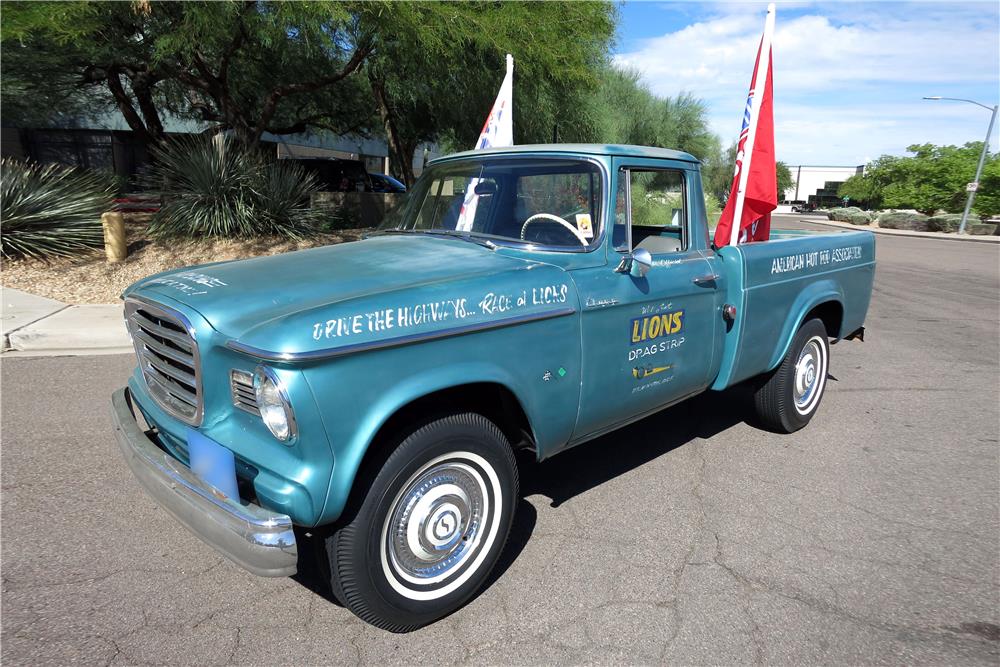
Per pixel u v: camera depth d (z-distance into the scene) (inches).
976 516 149.2
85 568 121.8
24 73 561.3
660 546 134.3
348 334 92.4
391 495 98.7
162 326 108.0
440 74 498.9
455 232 144.9
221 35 377.4
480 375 106.7
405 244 138.1
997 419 215.9
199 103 679.1
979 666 101.5
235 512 91.4
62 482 153.6
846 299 207.9
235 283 110.3
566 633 107.7
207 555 127.3
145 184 605.3
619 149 133.3
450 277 111.9
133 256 408.8
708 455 181.5
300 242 449.4
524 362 114.5
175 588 117.0
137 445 108.3
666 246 169.3
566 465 174.1
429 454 101.7
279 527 89.0
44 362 245.4
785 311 177.8
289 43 492.4
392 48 462.9
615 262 131.8
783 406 189.3
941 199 1772.9
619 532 139.6
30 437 177.8
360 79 658.2
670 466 173.8
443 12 393.1
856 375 268.8
